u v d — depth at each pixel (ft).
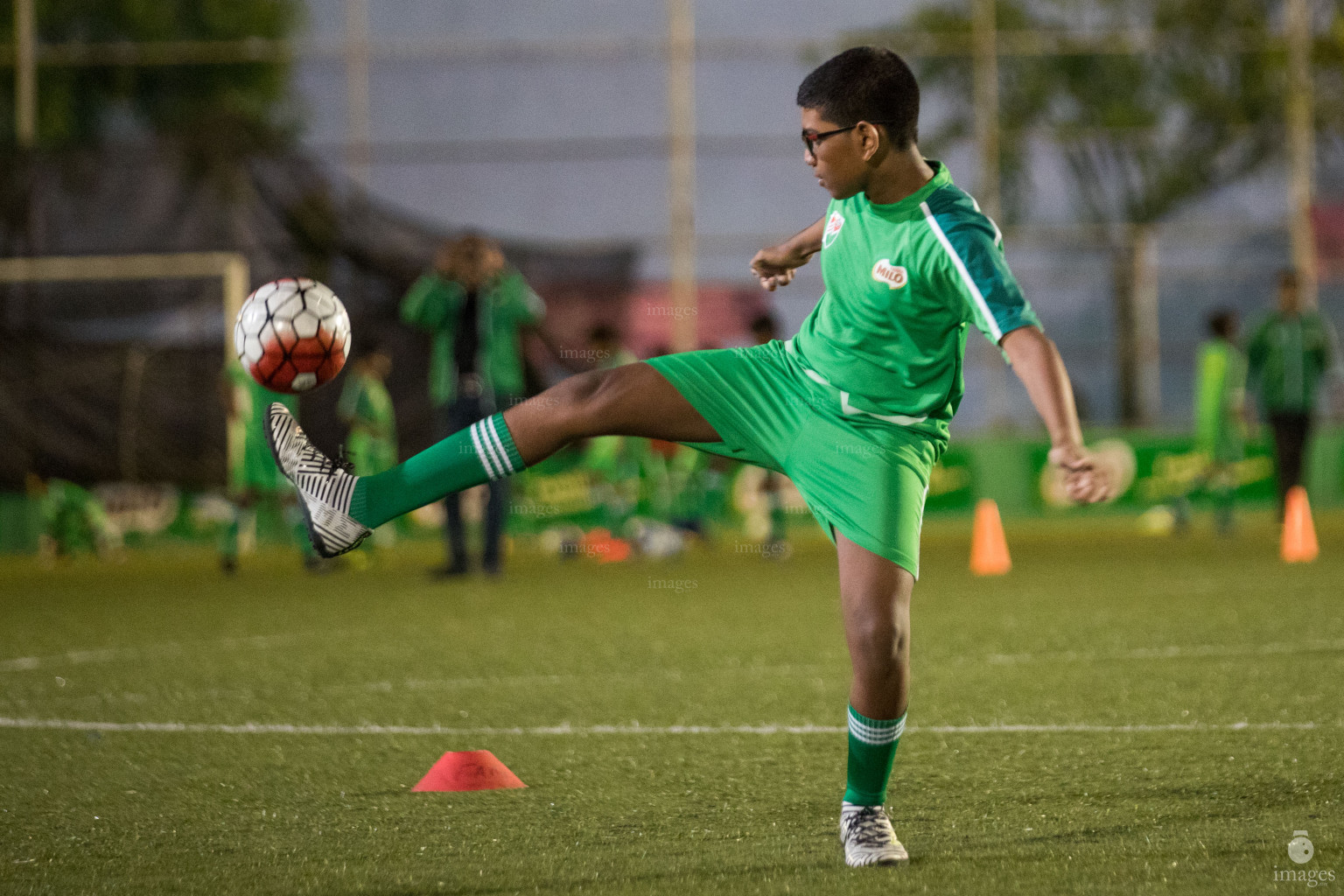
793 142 237.25
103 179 216.13
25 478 211.41
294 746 59.72
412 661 85.76
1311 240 239.71
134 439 212.84
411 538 216.74
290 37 234.99
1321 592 112.78
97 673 83.05
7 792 51.78
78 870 41.19
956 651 84.69
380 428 173.37
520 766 54.70
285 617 113.29
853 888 37.73
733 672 78.69
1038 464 233.55
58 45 232.12
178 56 233.55
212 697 73.26
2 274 214.69
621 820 46.01
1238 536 184.03
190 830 45.85
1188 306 241.96
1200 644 84.84
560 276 224.94
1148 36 239.50
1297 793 47.24
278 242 216.74
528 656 86.74
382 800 49.62
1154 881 37.65
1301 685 68.95
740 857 41.22
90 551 196.03
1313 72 240.12
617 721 64.08
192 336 214.90
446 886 38.86
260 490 166.40
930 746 56.39
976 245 39.55
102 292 215.10
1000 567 144.15
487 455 44.57
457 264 130.31
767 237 236.63
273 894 38.37
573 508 215.51
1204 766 51.47
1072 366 242.17
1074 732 58.70
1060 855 40.52
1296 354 183.42
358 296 216.74
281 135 226.79
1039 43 239.30
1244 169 241.35
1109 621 97.55
